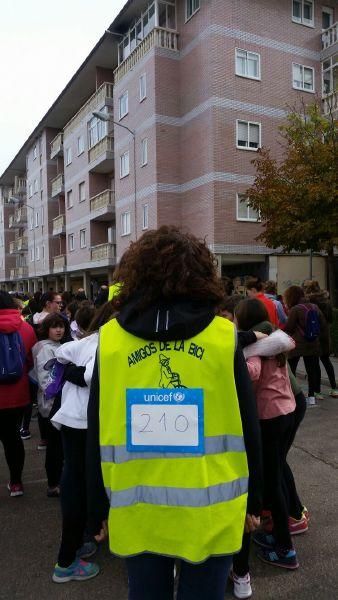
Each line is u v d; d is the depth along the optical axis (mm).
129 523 1557
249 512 1660
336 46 18922
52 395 3545
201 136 18078
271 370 2980
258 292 6828
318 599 2670
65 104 30484
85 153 27172
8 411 3990
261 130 18422
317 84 19828
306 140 13211
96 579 2908
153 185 19266
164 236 1677
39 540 3385
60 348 3055
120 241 22594
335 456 4930
